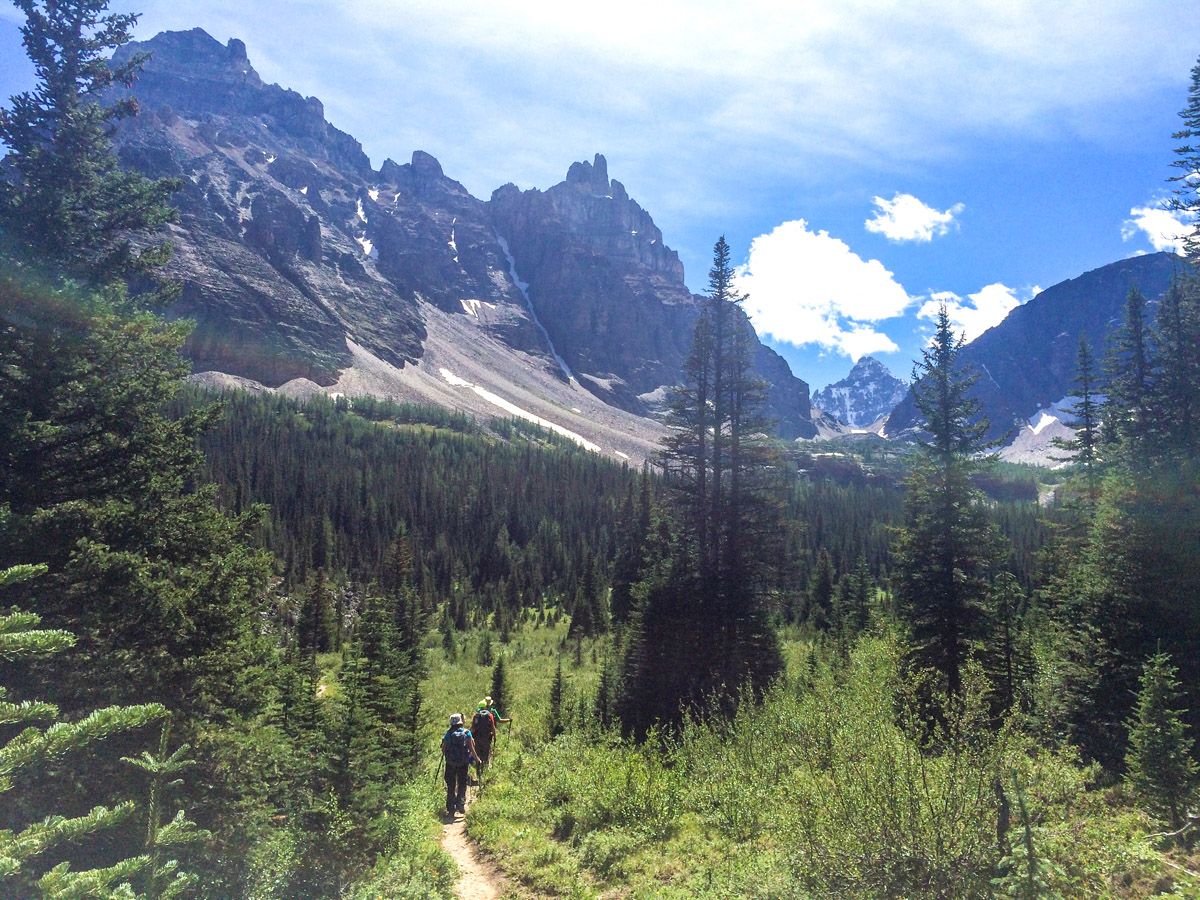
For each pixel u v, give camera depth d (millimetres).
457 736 11250
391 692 11352
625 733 21062
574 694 25828
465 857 8836
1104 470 20781
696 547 24531
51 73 12953
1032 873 4590
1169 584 14953
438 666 44469
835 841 5797
